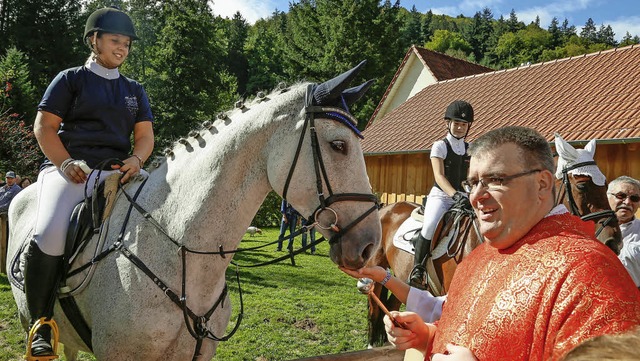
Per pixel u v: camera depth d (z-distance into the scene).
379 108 21.00
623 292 1.10
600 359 0.77
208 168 2.29
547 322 1.15
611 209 3.43
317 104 2.22
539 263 1.24
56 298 2.49
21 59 28.23
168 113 28.94
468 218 4.02
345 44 33.41
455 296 1.52
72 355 3.04
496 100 14.42
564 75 13.88
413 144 13.82
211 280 2.29
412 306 2.17
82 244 2.38
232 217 2.28
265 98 2.40
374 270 2.19
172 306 2.20
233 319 5.89
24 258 2.49
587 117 10.75
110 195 2.43
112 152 2.67
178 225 2.26
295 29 36.12
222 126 2.40
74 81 2.55
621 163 9.15
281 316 6.09
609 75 12.41
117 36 2.60
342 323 6.01
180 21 29.69
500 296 1.26
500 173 1.38
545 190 1.39
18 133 15.86
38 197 2.57
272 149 2.25
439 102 16.48
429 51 20.58
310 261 10.38
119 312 2.19
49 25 34.94
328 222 2.15
